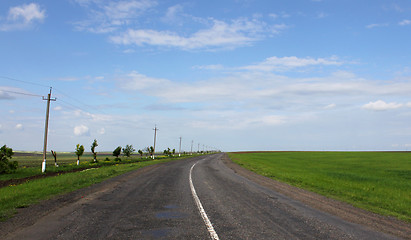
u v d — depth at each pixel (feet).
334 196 42.19
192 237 19.30
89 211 27.09
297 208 30.91
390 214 29.96
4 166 71.31
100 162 129.39
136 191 41.60
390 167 126.41
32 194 36.78
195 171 82.89
